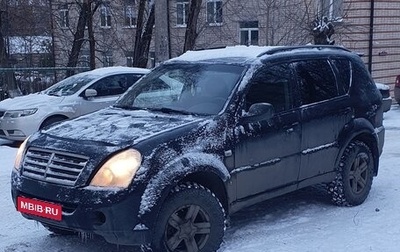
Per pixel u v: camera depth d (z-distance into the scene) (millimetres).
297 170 5859
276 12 20375
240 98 5363
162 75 6160
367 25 21156
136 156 4520
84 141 4719
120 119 5312
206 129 5023
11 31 26641
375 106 6832
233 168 5180
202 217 4895
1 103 11852
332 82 6379
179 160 4695
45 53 26469
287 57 5977
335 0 20641
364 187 6695
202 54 6293
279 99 5727
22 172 4906
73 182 4516
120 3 21828
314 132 5988
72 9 23688
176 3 24656
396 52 22297
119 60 25250
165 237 4668
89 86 11820
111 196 4391
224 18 22859
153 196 4496
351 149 6473
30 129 11188
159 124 5035
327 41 16891
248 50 6027
